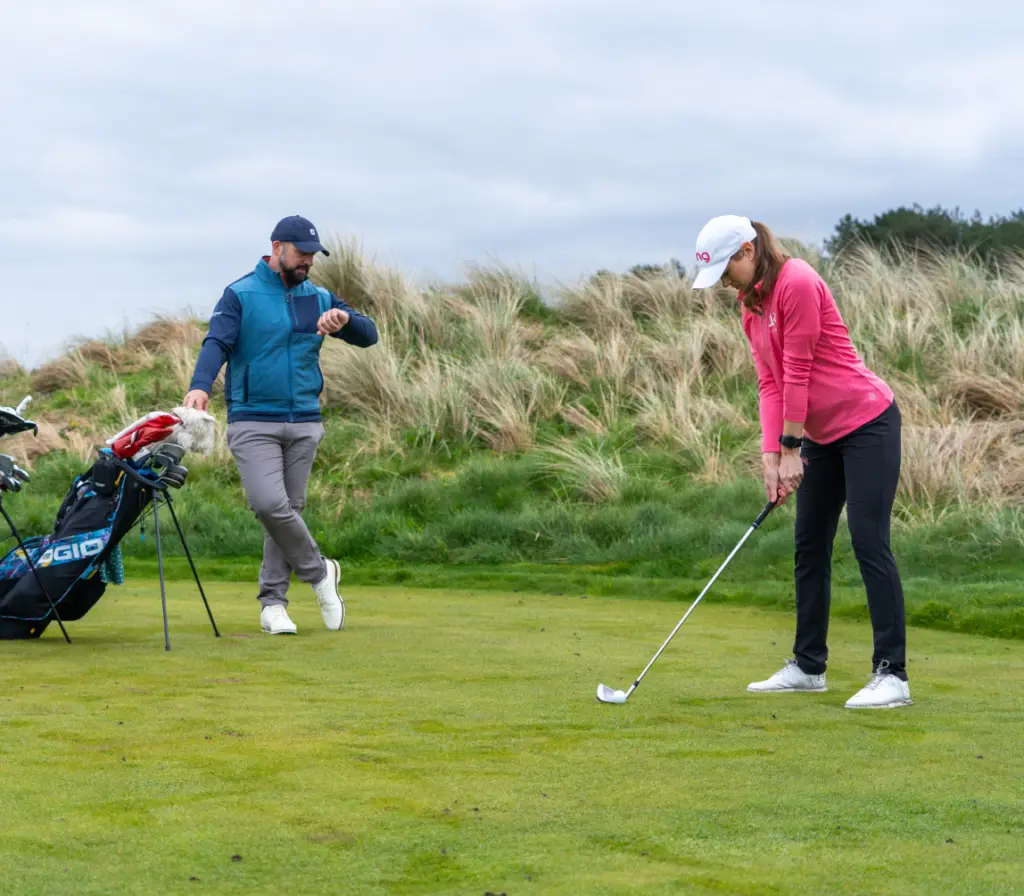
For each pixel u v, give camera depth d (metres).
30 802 2.46
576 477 9.84
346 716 3.37
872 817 2.42
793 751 3.02
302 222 5.49
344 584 7.54
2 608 4.86
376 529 8.88
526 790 2.61
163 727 3.19
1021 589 6.41
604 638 5.09
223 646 4.75
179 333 14.22
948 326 12.44
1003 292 13.41
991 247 15.42
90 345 14.03
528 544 8.59
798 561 4.06
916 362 11.79
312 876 2.05
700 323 13.09
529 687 3.88
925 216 15.99
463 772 2.76
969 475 9.15
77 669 4.15
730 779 2.73
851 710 3.62
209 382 5.28
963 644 5.23
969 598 6.13
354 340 5.74
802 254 14.44
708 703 3.70
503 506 9.48
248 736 3.09
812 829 2.34
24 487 10.31
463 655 4.55
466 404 11.57
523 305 14.52
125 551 8.37
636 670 4.27
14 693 3.68
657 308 14.06
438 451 11.02
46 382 13.43
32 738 3.04
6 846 2.19
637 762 2.89
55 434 11.64
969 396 11.08
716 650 4.82
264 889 1.99
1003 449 9.77
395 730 3.20
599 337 13.39
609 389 11.79
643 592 6.85
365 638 5.03
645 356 12.54
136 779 2.65
